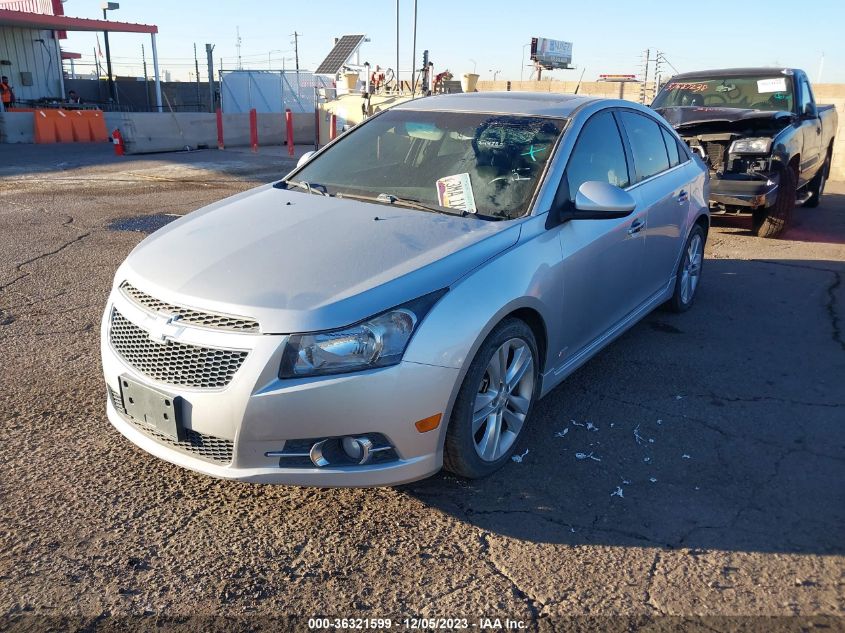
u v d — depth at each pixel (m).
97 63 36.22
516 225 3.38
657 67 21.14
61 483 3.16
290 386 2.65
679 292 5.56
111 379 3.07
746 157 8.17
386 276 2.87
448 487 3.24
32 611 2.43
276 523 2.95
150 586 2.56
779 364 4.74
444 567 2.71
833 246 8.34
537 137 3.94
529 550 2.82
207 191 11.23
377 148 4.30
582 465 3.44
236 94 30.22
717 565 2.75
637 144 4.71
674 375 4.52
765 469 3.44
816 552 2.84
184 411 2.78
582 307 3.83
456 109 4.41
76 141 20.50
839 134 15.11
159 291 2.91
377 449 2.80
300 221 3.44
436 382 2.82
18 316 5.21
